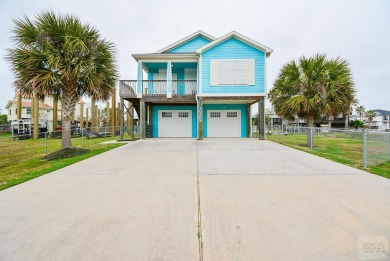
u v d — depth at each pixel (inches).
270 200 127.9
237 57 482.6
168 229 95.2
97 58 327.0
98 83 320.8
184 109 583.2
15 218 106.7
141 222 101.7
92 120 802.8
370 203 122.8
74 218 106.3
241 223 100.3
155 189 149.0
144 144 408.2
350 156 279.3
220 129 575.5
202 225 98.6
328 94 370.0
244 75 480.7
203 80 484.4
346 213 110.1
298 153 300.5
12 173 216.5
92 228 96.5
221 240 86.7
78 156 293.3
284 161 244.5
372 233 91.4
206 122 575.8
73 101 331.0
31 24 297.4
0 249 81.8
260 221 102.0
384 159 254.5
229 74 480.7
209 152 308.3
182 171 199.5
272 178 175.5
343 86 367.9
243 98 489.1
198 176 182.1
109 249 81.4
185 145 388.8
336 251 79.6
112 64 345.7
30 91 308.0
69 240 87.4
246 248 81.5
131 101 560.4
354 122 1652.3
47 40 297.1
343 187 151.5
